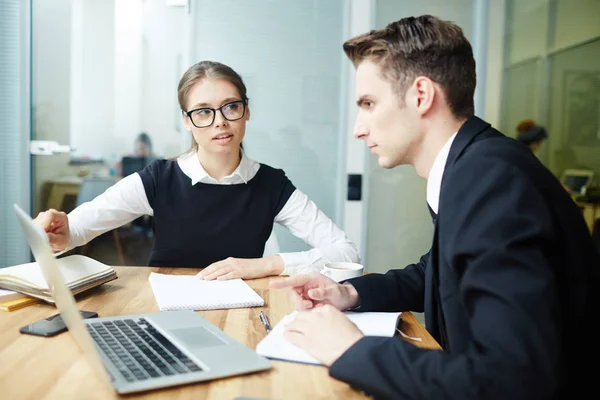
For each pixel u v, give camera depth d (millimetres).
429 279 1033
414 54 946
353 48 1014
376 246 3168
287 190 1847
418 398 700
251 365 831
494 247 742
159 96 3057
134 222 3072
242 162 1786
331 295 1098
